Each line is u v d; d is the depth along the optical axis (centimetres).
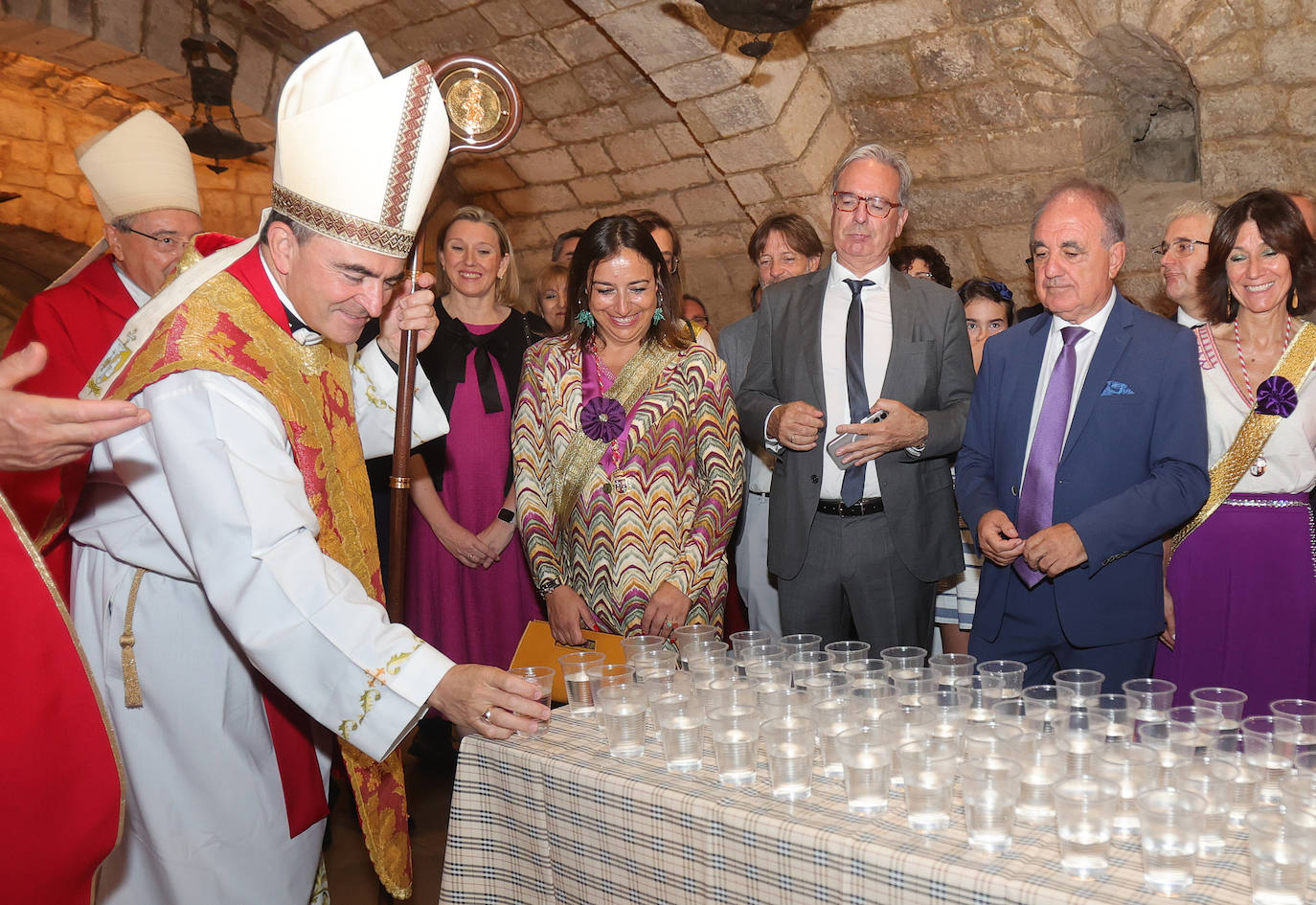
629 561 262
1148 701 165
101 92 751
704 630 204
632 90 568
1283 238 249
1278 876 117
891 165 294
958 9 456
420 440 231
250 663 188
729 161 539
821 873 138
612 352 278
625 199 643
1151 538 230
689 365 275
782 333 304
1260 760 145
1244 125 431
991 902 125
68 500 181
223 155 573
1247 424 251
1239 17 410
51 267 827
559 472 270
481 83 226
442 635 340
